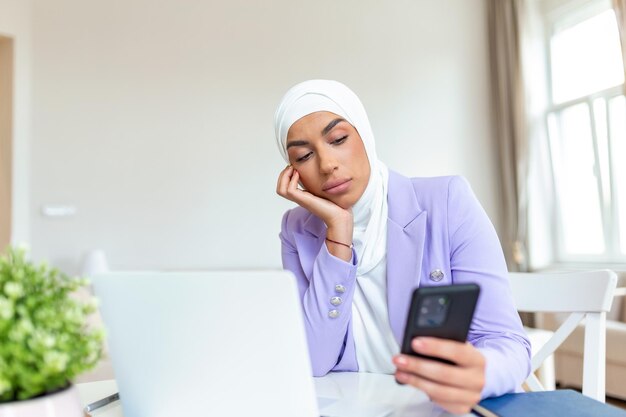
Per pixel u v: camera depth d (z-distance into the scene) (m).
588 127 4.43
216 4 4.08
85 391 0.97
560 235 4.66
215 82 4.05
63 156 3.68
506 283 0.95
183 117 3.97
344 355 1.09
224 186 4.04
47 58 3.68
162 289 0.62
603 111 4.26
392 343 1.08
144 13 3.91
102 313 0.69
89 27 3.78
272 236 4.13
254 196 4.11
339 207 1.04
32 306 0.53
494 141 4.83
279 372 0.57
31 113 3.63
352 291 1.02
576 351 3.39
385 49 4.54
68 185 3.68
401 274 1.04
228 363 0.60
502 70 4.71
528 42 4.65
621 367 3.16
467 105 4.77
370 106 4.47
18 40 3.57
